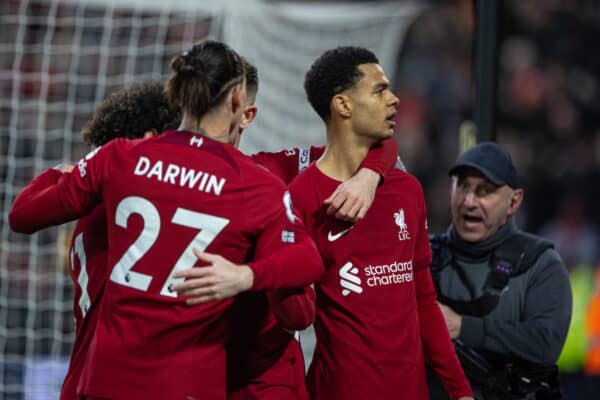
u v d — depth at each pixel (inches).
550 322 510.9
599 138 1637.6
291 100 959.6
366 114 444.5
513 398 515.2
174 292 385.4
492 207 519.2
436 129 1582.2
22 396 831.1
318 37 1008.9
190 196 387.5
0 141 1023.6
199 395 386.9
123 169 395.5
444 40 1635.1
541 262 522.6
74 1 959.0
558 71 1662.2
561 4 1690.5
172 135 400.2
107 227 417.7
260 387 432.1
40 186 411.5
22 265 920.3
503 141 1590.8
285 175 488.4
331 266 445.7
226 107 402.0
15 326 907.4
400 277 452.4
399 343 446.6
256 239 394.6
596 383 1144.2
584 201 1556.3
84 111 1044.5
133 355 386.0
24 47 1082.1
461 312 523.5
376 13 1052.5
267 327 430.9
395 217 452.4
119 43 1074.1
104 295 401.7
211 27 964.0
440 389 587.8
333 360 448.1
